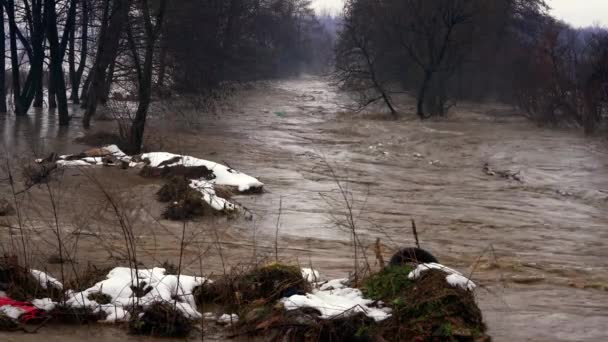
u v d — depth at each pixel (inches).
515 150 1140.5
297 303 249.4
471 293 259.3
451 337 239.1
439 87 1807.3
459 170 956.0
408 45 1889.8
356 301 263.0
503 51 2111.2
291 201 660.1
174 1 1074.7
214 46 1251.2
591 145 1200.2
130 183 682.2
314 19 4672.7
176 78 1186.6
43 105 1772.9
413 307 247.8
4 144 983.6
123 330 249.8
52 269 331.0
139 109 949.8
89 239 429.1
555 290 335.3
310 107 1935.3
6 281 273.9
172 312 250.1
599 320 275.0
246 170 855.1
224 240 479.2
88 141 1001.5
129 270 293.7
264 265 296.7
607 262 451.2
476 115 1791.3
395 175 886.4
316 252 444.8
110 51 1160.8
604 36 1574.8
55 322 254.5
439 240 516.7
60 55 1464.1
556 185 845.2
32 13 1583.4
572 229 589.3
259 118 1569.9
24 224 462.9
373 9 1903.3
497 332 256.5
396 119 1683.1
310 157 1015.6
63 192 610.9
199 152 1000.9
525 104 1653.5
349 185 784.9
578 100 1497.3
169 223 532.4
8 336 236.7
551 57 1654.8
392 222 583.8
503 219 621.9
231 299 277.7
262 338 243.1
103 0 1318.9
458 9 1712.6
